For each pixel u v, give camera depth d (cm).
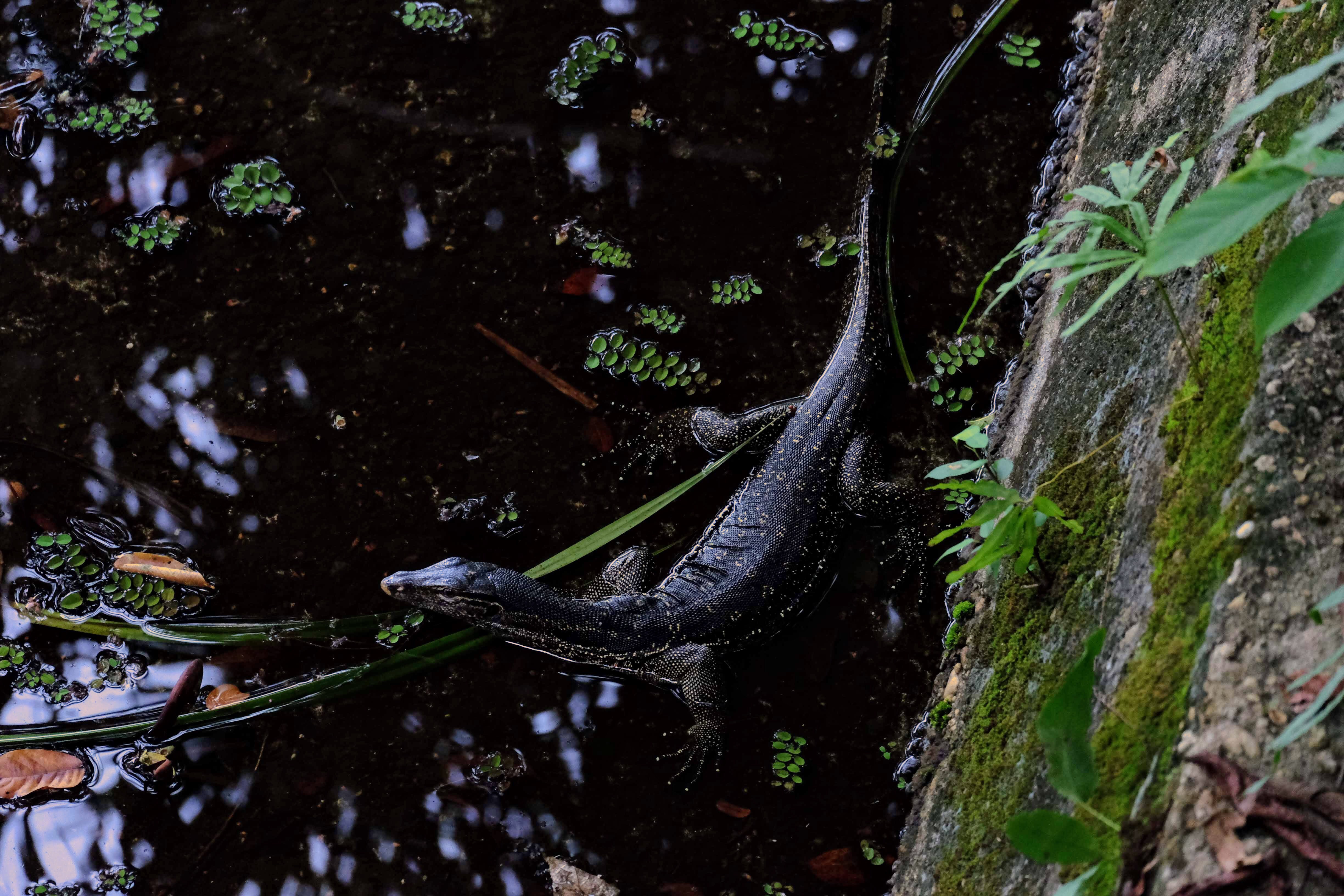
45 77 671
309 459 602
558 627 565
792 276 629
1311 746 299
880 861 528
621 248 630
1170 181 464
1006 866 393
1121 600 382
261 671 567
